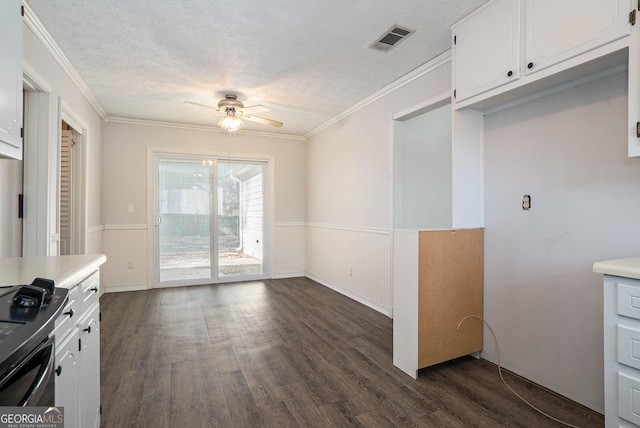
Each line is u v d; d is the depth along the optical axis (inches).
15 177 89.5
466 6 82.7
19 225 91.2
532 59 70.7
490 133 94.0
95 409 58.9
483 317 96.4
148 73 122.3
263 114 173.8
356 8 83.4
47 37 93.5
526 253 85.0
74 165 137.9
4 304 33.9
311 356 99.1
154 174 188.7
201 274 200.1
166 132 189.3
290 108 164.4
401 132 135.1
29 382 28.2
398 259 92.0
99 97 147.3
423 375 87.7
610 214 68.8
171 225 193.8
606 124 69.2
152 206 185.9
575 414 70.6
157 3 80.7
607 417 51.7
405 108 126.4
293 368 91.4
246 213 212.5
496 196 92.4
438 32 94.7
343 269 173.3
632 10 54.8
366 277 153.2
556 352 78.7
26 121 93.5
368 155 151.3
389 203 136.2
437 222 143.5
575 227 74.7
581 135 73.4
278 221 216.8
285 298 165.6
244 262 212.4
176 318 133.8
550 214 79.6
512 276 88.5
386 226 138.8
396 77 126.4
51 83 99.8
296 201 222.1
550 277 79.7
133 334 116.0
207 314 139.3
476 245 94.4
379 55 108.4
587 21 61.0
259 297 167.5
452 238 90.5
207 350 102.9
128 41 98.8
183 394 78.1
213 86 135.2
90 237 148.9
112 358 96.9
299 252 222.5
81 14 84.9
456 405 74.1
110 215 176.7
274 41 99.6
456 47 90.2
